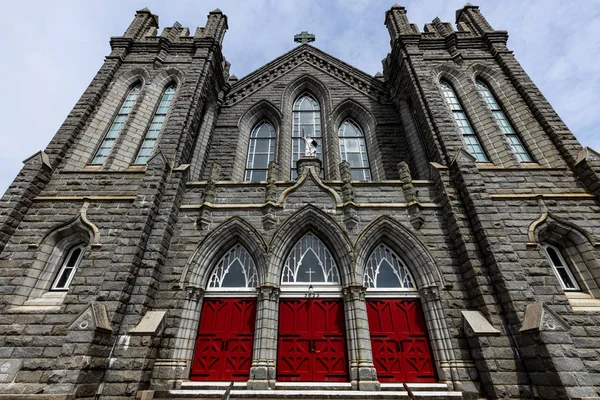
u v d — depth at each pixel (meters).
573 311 9.86
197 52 18.34
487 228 11.20
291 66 22.58
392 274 12.09
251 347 10.71
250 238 12.16
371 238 12.21
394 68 20.17
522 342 9.20
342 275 11.66
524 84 15.88
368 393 9.32
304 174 13.84
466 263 11.14
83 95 15.78
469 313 10.27
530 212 11.91
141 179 13.34
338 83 21.44
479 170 13.31
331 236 12.32
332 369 10.39
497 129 14.79
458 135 14.45
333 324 11.09
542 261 10.78
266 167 18.38
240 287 11.82
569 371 8.20
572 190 12.53
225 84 20.86
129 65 17.64
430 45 18.66
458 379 9.52
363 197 13.25
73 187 13.08
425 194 13.33
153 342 9.70
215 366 10.44
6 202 11.89
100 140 15.11
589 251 10.98
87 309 9.17
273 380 9.84
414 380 10.16
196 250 11.80
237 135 18.97
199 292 11.32
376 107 20.17
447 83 17.55
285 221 12.33
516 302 9.67
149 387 9.43
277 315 11.02
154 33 20.19
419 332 10.95
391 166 17.58
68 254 12.02
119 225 11.95
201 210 12.68
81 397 8.11
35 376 9.13
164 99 17.09
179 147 14.45
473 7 20.94
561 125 14.13
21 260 11.11
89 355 8.48
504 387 8.77
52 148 13.79
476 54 17.92
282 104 20.33
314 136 19.55
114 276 10.27
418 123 17.89
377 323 11.09
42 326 9.86
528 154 14.22
